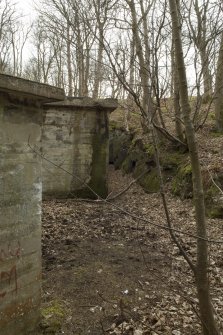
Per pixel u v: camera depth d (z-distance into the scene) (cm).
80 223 834
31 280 376
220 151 1034
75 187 1123
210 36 266
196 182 285
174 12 267
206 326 290
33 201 376
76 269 556
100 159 1136
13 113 343
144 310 445
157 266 578
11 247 347
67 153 1115
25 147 361
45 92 353
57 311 430
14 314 353
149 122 262
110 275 537
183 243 685
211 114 1359
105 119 1135
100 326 412
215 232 739
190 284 515
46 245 672
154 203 1022
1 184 332
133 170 1414
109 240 713
